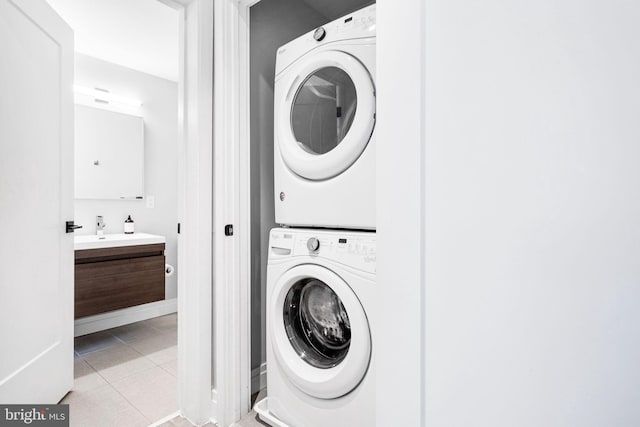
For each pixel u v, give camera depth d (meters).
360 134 1.23
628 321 0.43
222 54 1.54
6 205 1.31
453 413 0.62
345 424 1.19
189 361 1.55
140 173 3.02
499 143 0.56
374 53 1.24
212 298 1.57
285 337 1.41
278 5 1.93
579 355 0.48
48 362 1.57
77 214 2.71
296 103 1.56
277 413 1.43
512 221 0.54
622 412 0.44
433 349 0.65
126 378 1.94
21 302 1.40
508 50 0.54
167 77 3.17
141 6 2.06
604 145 0.45
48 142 1.57
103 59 2.79
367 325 1.13
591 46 0.46
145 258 2.62
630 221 0.43
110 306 2.42
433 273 0.65
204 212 1.53
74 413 1.59
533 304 0.52
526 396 0.54
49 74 1.58
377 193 0.73
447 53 0.62
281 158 1.53
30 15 1.43
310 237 1.32
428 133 0.65
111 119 2.85
